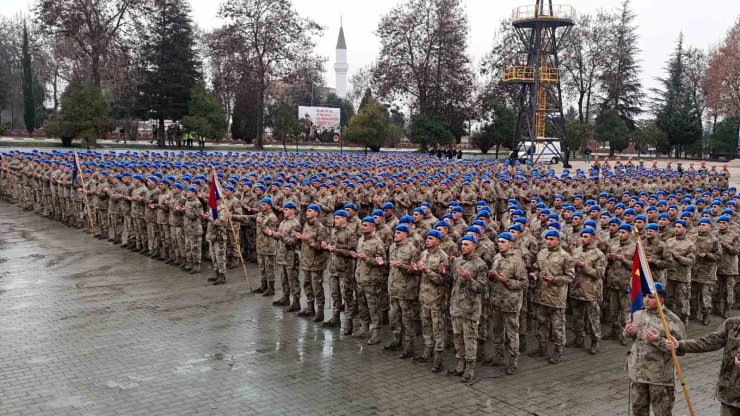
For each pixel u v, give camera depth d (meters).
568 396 9.59
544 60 52.09
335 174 25.75
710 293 13.70
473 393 9.68
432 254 10.66
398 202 21.72
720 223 14.21
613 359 11.41
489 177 26.77
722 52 66.50
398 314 11.48
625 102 82.25
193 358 10.92
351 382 10.02
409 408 9.06
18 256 19.28
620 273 12.43
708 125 96.25
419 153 63.19
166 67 60.50
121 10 57.72
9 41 91.94
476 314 10.14
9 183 32.34
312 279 13.16
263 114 71.06
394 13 66.38
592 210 16.66
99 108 50.81
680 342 7.23
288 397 9.36
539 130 53.22
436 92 67.69
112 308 13.90
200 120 56.81
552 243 11.20
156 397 9.26
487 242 12.30
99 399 9.16
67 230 24.12
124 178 20.75
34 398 9.15
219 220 16.22
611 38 79.50
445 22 65.44
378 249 11.75
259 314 13.71
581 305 11.96
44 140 58.91
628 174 31.11
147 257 19.41
